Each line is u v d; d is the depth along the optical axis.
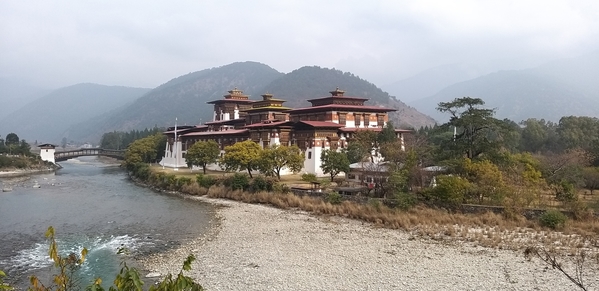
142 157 154.88
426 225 54.78
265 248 46.22
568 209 55.03
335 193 68.94
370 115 120.56
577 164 79.06
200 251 45.62
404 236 50.78
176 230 56.50
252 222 60.66
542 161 82.94
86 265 40.97
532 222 52.97
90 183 117.44
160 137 172.50
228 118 173.88
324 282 34.94
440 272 37.09
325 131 102.75
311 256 42.78
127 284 11.06
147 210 72.06
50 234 12.12
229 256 43.28
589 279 34.56
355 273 37.16
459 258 41.22
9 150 187.12
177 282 11.05
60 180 126.38
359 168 77.75
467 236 49.34
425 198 62.28
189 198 86.12
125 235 53.72
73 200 83.75
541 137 128.88
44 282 36.16
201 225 59.50
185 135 142.75
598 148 91.50
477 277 35.66
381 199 64.06
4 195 91.12
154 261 42.00
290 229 55.53
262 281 35.38
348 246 46.53
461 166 66.62
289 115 129.62
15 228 57.34
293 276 36.56
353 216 62.72
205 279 36.09
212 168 124.38
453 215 57.16
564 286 33.19
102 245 48.59
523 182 61.53
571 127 126.19
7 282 36.06
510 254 42.22
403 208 60.75
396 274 36.75
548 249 43.34
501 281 34.62
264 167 88.62
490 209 56.91
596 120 128.25
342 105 118.25
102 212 70.19
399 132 114.81
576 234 48.84
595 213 53.91
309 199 71.88
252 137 112.50
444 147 79.12
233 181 85.56
